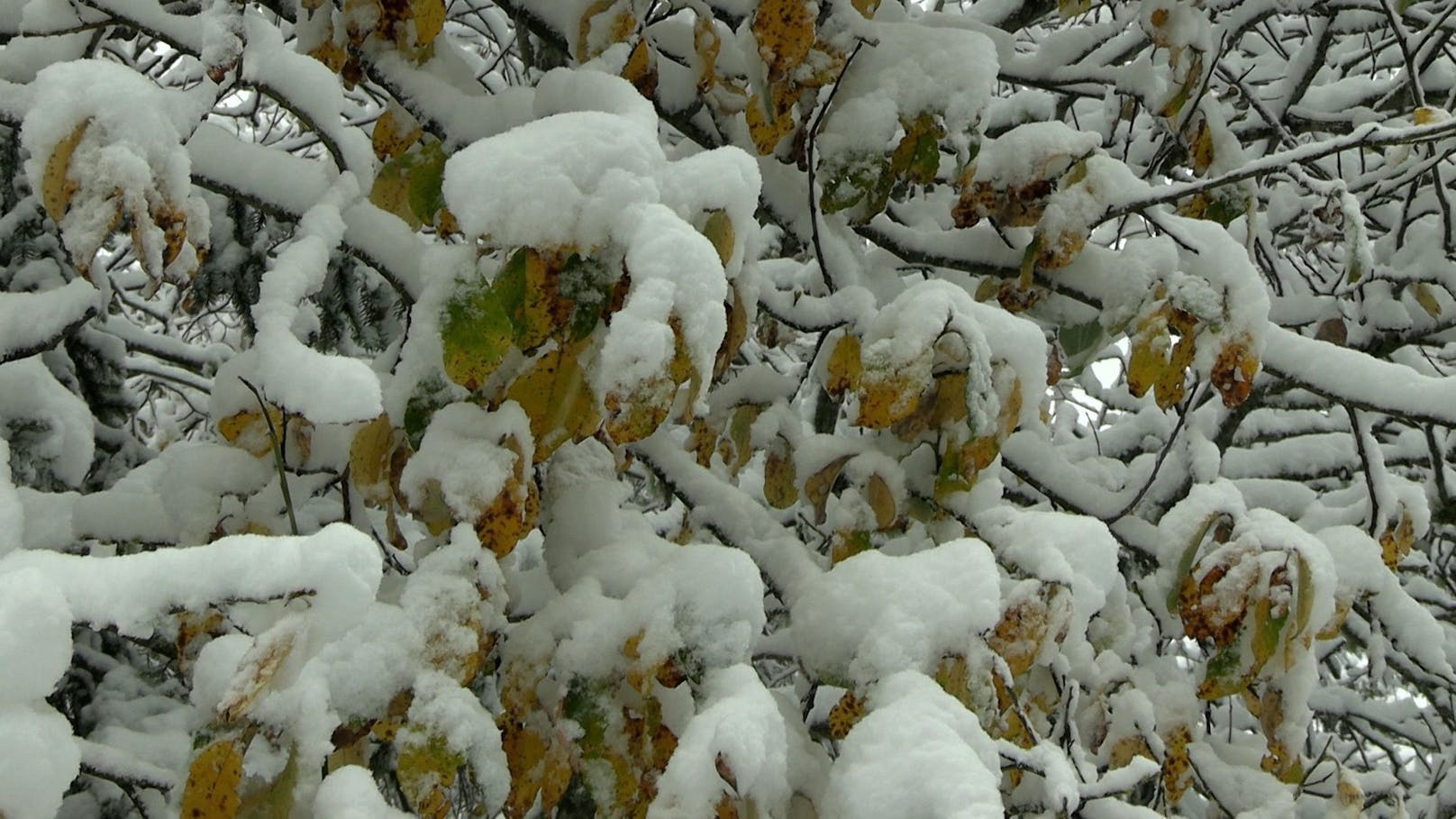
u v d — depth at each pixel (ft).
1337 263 17.38
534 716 10.17
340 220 10.37
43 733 8.99
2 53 10.56
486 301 10.00
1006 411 10.89
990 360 10.79
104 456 11.91
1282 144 14.21
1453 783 14.48
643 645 10.03
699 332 9.75
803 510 11.84
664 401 9.73
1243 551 10.91
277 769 9.43
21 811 8.95
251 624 9.63
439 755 9.71
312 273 10.17
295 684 9.48
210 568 9.23
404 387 10.16
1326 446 14.79
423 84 10.82
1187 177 14.93
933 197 12.25
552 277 9.95
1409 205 13.12
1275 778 11.54
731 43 11.23
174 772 10.28
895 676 10.09
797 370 16.40
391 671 9.75
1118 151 15.33
